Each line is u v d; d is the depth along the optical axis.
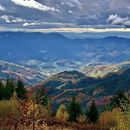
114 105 75.81
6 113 48.56
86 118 80.94
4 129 33.44
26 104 31.23
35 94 32.44
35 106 29.88
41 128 30.48
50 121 55.94
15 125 34.72
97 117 80.38
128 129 29.88
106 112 76.06
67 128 52.31
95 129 61.38
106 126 63.62
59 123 58.62
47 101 67.00
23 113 30.83
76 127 59.31
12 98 65.69
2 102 54.62
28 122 33.66
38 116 30.62
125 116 30.16
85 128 60.84
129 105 30.22
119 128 30.39
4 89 76.31
